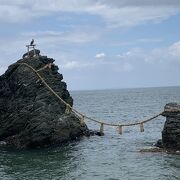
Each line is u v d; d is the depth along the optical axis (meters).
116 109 155.75
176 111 52.47
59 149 57.62
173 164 46.44
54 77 68.38
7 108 63.66
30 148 58.22
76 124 66.12
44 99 62.38
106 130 80.31
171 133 52.59
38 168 46.44
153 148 55.22
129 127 84.31
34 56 68.50
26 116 60.50
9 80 65.69
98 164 47.94
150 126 86.12
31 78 64.12
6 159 51.34
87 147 59.19
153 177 41.75
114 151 55.75
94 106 182.12
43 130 57.78
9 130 61.38
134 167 45.94
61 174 43.62
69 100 69.69
